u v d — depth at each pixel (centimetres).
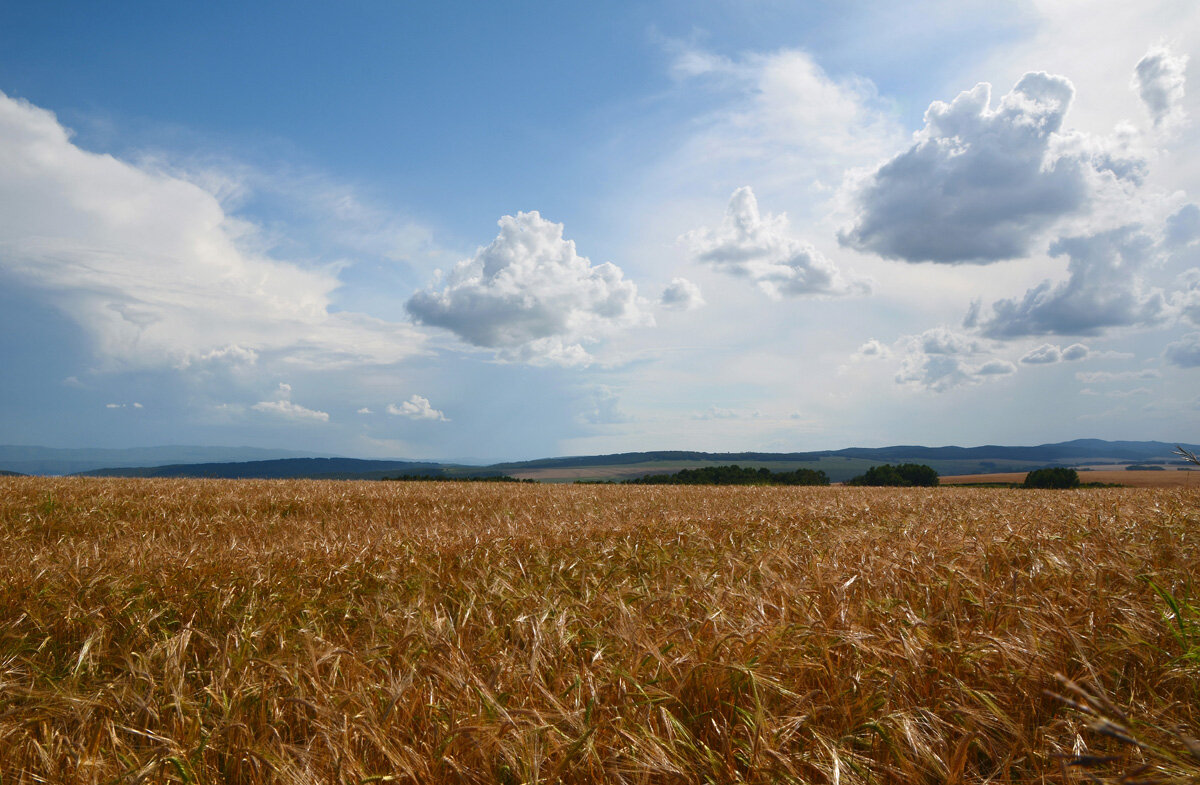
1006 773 209
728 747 235
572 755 229
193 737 266
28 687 309
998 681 277
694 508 1378
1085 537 637
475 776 224
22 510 1138
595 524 960
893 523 902
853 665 296
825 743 231
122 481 1844
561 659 336
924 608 383
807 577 444
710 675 290
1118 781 176
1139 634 299
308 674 312
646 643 313
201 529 1051
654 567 645
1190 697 255
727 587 437
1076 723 226
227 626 461
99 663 381
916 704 264
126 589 517
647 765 220
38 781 239
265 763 244
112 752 256
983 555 514
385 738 245
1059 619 304
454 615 460
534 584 570
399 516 1314
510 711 258
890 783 220
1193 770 180
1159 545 559
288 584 569
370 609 476
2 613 465
